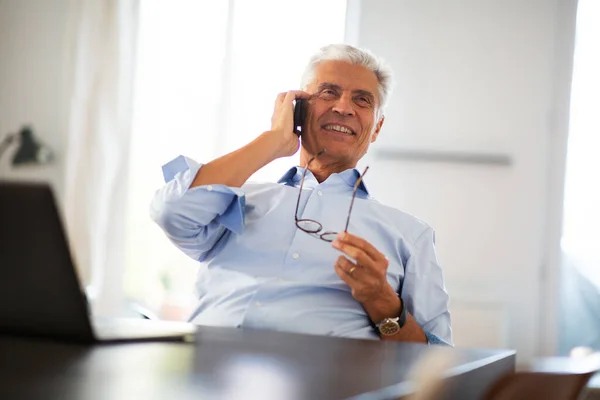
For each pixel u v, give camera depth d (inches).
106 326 48.3
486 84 159.6
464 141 159.5
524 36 159.3
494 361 45.8
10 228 39.0
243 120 166.2
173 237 72.8
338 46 83.8
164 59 170.4
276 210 75.4
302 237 73.3
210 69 168.9
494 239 157.6
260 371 36.1
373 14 163.2
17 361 34.9
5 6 178.2
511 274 156.9
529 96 158.6
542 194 157.2
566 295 157.2
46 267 39.9
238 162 73.1
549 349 154.6
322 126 80.7
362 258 65.2
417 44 161.6
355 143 81.4
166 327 51.5
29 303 41.5
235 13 167.3
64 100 173.2
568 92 157.6
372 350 48.3
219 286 73.8
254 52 166.6
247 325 69.9
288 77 165.5
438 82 160.7
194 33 169.8
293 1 165.9
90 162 166.6
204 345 45.2
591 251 156.9
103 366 34.9
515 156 158.2
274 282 71.2
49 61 175.6
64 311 41.3
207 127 168.6
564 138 157.3
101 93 168.2
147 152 169.6
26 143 171.0
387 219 76.5
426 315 74.5
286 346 47.3
